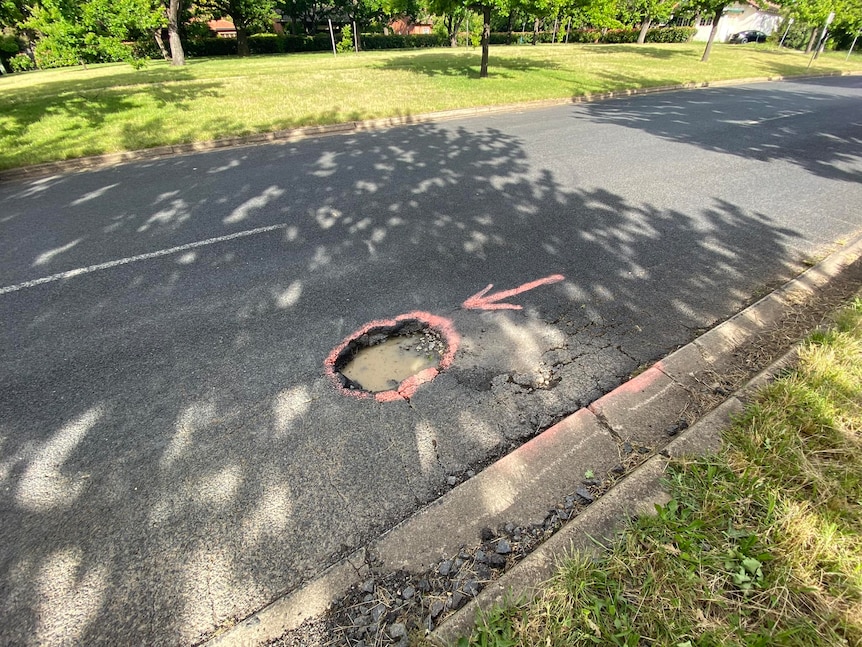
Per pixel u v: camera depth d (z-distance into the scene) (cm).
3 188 584
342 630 153
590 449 214
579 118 974
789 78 1781
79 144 720
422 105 1012
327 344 292
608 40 3822
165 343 294
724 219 474
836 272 369
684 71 1739
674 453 198
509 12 1277
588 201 518
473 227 453
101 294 348
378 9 3212
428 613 157
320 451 219
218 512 192
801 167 654
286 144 772
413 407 244
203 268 383
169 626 156
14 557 177
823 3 2308
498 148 738
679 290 349
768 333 292
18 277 373
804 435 202
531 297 340
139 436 229
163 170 641
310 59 2364
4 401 251
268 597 164
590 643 138
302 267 382
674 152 721
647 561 158
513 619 145
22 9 1257
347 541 181
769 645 135
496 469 204
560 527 182
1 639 153
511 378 263
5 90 1427
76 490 203
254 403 247
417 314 321
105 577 171
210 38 3186
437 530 182
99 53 1725
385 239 430
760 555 156
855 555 155
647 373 258
